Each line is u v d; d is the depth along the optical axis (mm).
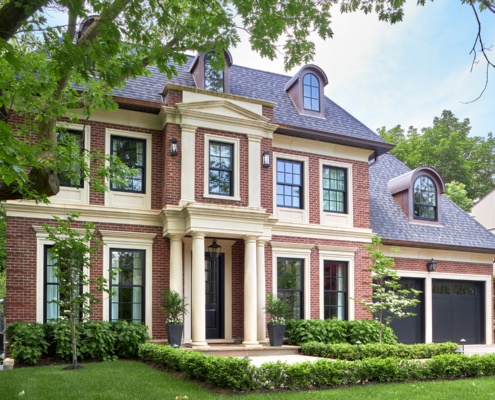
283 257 18016
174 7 8547
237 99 17047
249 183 16875
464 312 22047
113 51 7461
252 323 15961
